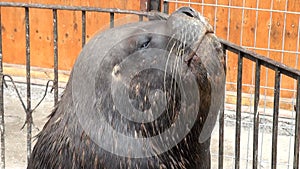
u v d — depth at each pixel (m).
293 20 6.71
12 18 7.77
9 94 7.74
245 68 6.92
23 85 7.75
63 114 3.01
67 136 2.95
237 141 4.12
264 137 6.70
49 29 7.67
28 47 4.62
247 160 5.88
